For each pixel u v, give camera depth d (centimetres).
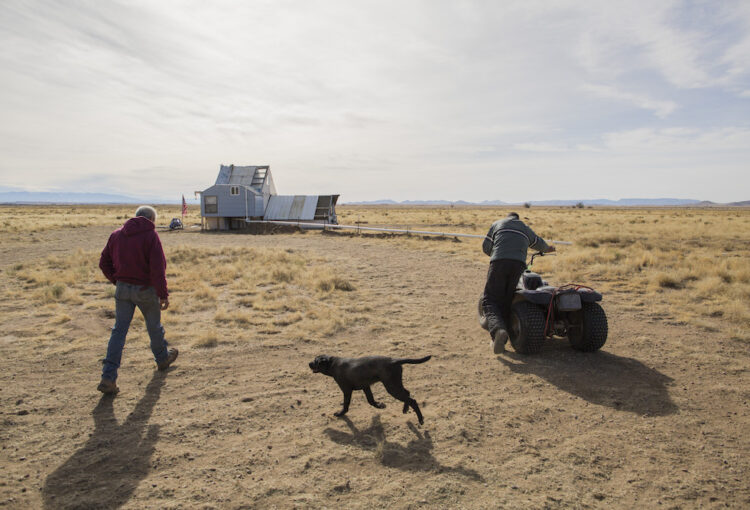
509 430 411
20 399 468
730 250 1838
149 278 499
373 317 834
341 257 1712
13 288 1073
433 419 432
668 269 1307
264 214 3450
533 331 598
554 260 1484
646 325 779
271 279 1209
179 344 668
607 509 297
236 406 461
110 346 482
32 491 311
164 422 422
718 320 803
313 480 328
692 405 464
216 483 323
